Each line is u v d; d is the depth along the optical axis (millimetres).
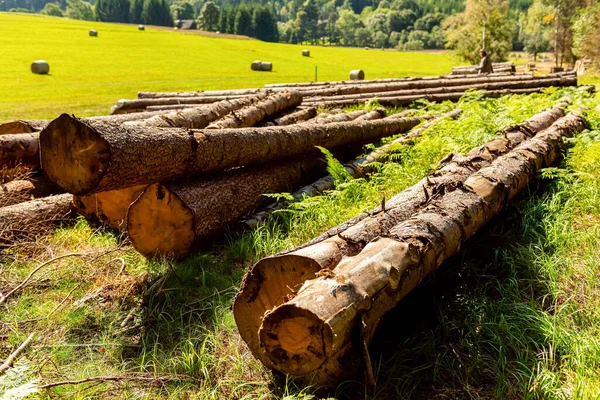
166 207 4441
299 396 2666
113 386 2959
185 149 4410
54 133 3725
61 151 3746
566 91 12516
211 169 4875
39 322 3617
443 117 9492
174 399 2889
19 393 2338
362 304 2549
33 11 192000
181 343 3412
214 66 36594
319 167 6793
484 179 4367
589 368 2865
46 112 14797
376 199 5457
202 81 26906
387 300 2799
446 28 42250
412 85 15781
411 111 10914
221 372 3107
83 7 142000
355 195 5676
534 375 2877
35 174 6188
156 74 29422
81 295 4027
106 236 5191
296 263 2877
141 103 12766
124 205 5094
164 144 4172
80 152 3689
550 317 3330
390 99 13062
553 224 4703
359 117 9594
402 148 6922
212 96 13562
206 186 4789
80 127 3643
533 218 4828
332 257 2928
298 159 6434
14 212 5074
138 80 26094
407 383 2895
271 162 5934
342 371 2699
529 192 5430
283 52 54875
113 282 4145
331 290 2539
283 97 9305
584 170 5988
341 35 139125
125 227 5102
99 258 4590
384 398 2820
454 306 3576
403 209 3758
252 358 3193
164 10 135250
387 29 138875
